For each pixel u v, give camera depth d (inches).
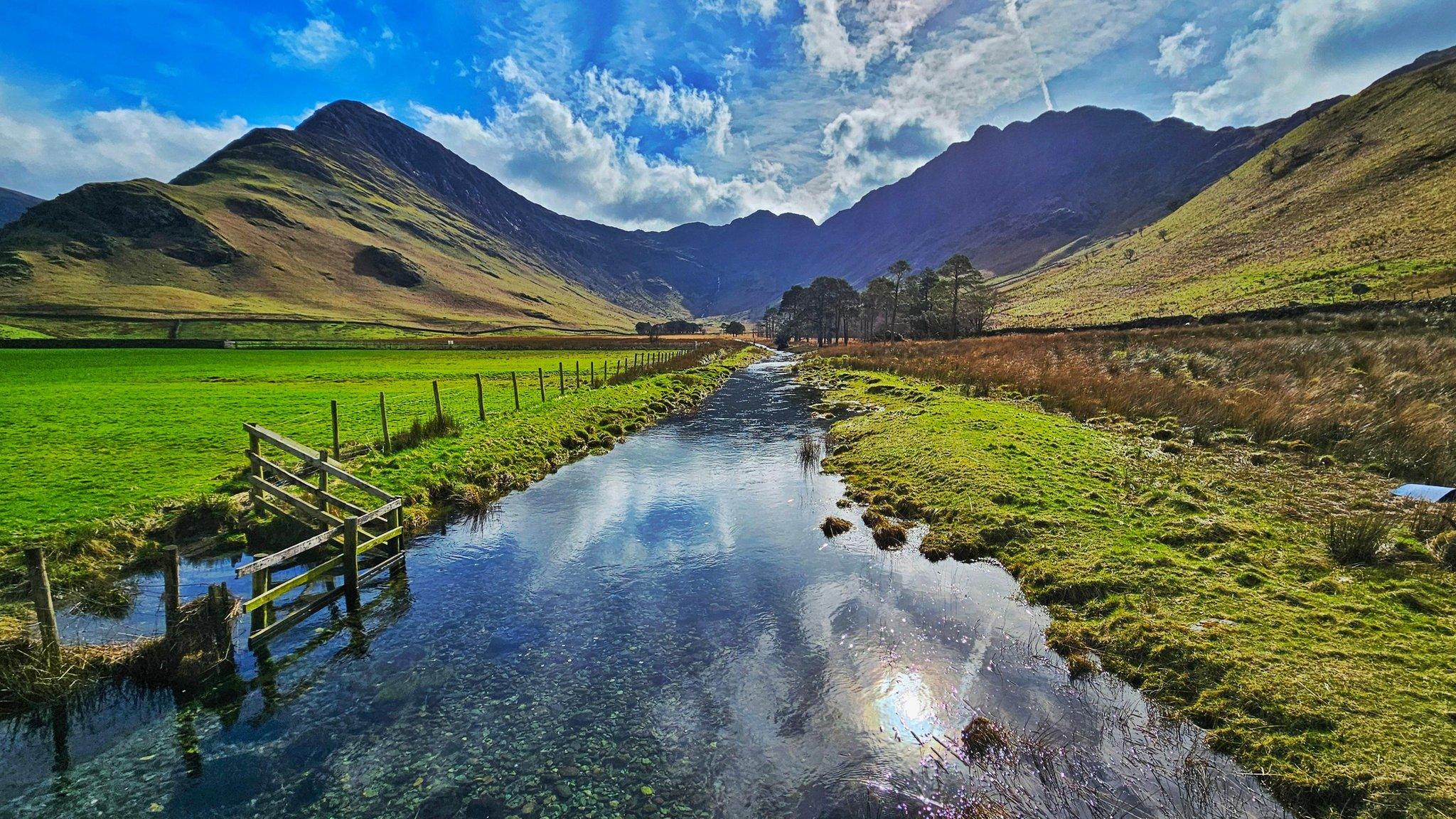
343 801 270.4
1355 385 872.9
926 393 1261.1
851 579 472.7
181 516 579.8
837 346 4040.4
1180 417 836.6
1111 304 4001.0
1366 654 310.8
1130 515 523.2
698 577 489.7
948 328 3826.3
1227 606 370.3
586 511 666.8
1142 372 1180.5
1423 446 592.7
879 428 970.7
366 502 625.0
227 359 2874.0
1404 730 259.0
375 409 1213.1
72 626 409.7
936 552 508.1
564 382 1830.7
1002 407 1049.5
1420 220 2883.9
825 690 336.2
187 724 323.6
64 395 1393.9
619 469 847.7
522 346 4648.1
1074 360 1456.7
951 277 3794.3
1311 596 371.9
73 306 5979.3
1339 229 3449.8
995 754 280.1
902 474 717.9
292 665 375.9
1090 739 287.1
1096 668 342.0
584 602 450.6
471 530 610.5
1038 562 464.4
